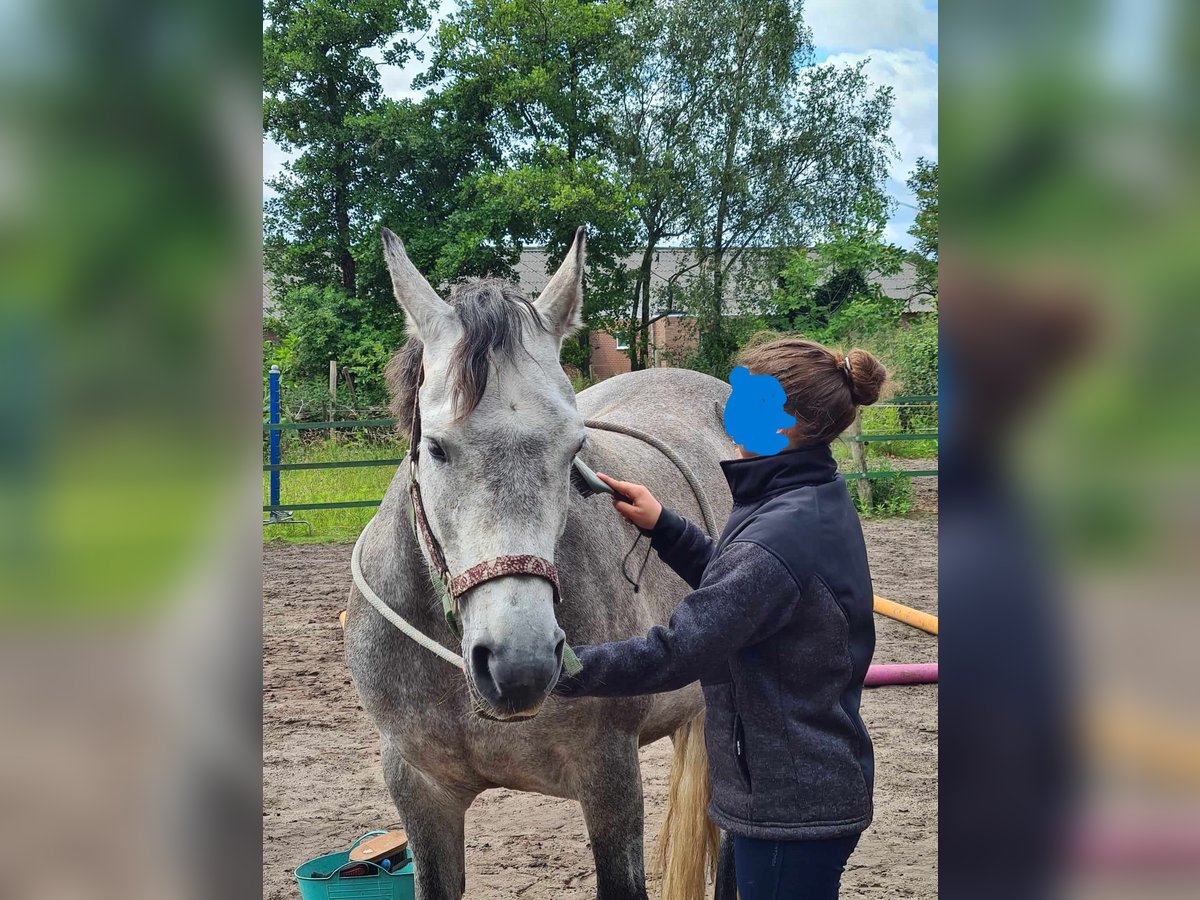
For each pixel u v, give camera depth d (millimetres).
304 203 20172
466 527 1597
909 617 5336
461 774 2090
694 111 19828
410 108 20078
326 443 11016
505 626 1511
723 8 19422
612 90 19875
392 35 20453
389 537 2070
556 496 1642
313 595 6723
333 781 3760
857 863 3037
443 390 1688
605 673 1601
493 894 2887
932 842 3182
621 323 20844
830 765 1619
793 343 1757
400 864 2596
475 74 20250
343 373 18516
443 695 1993
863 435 10141
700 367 20141
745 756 1672
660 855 2744
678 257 21594
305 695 4727
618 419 2938
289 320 19234
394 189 20484
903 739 4105
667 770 3934
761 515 1663
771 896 1635
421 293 1848
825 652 1621
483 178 18688
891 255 19578
